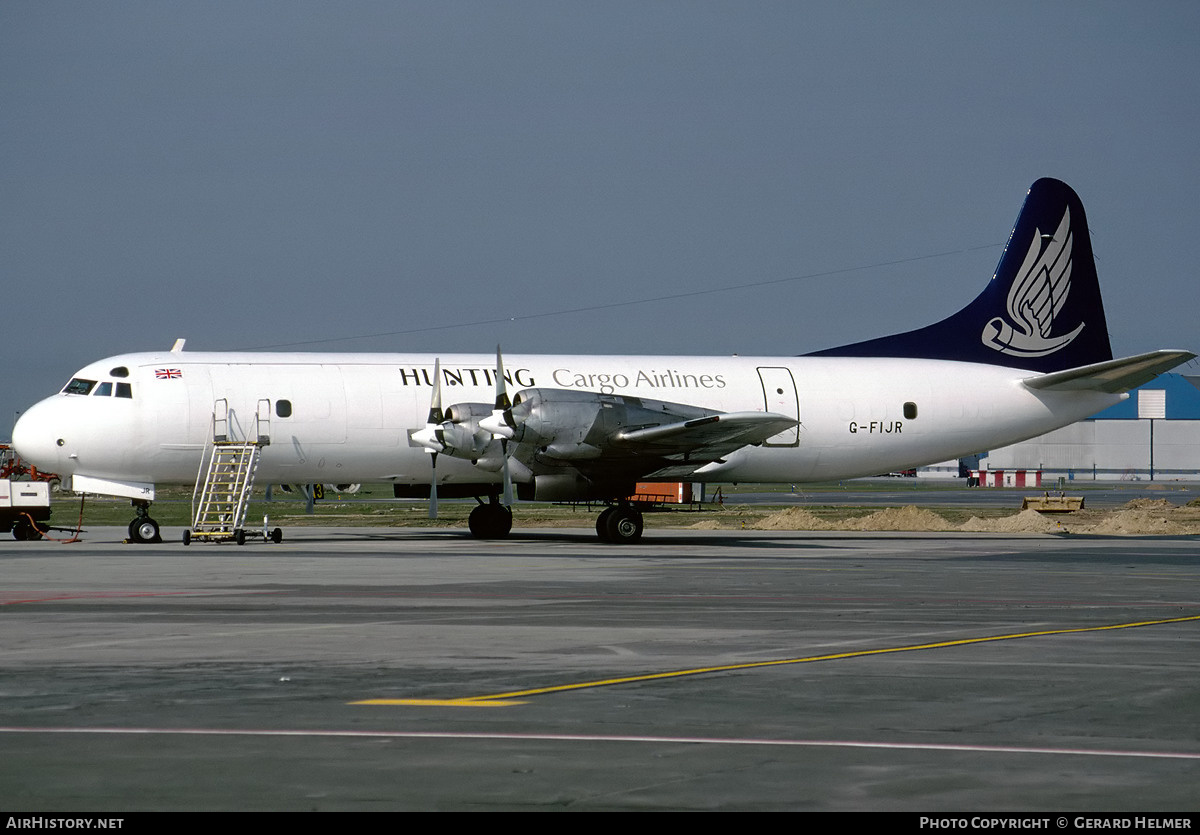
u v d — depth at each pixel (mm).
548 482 83938
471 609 42406
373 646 33219
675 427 78938
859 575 57781
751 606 43781
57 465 81625
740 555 72312
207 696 25781
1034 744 21609
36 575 55438
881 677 28438
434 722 23250
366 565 62156
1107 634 36219
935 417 96000
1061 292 101438
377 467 85875
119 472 82188
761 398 92062
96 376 82000
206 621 38562
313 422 83375
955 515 136250
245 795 18234
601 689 26781
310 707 24641
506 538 91500
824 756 20688
